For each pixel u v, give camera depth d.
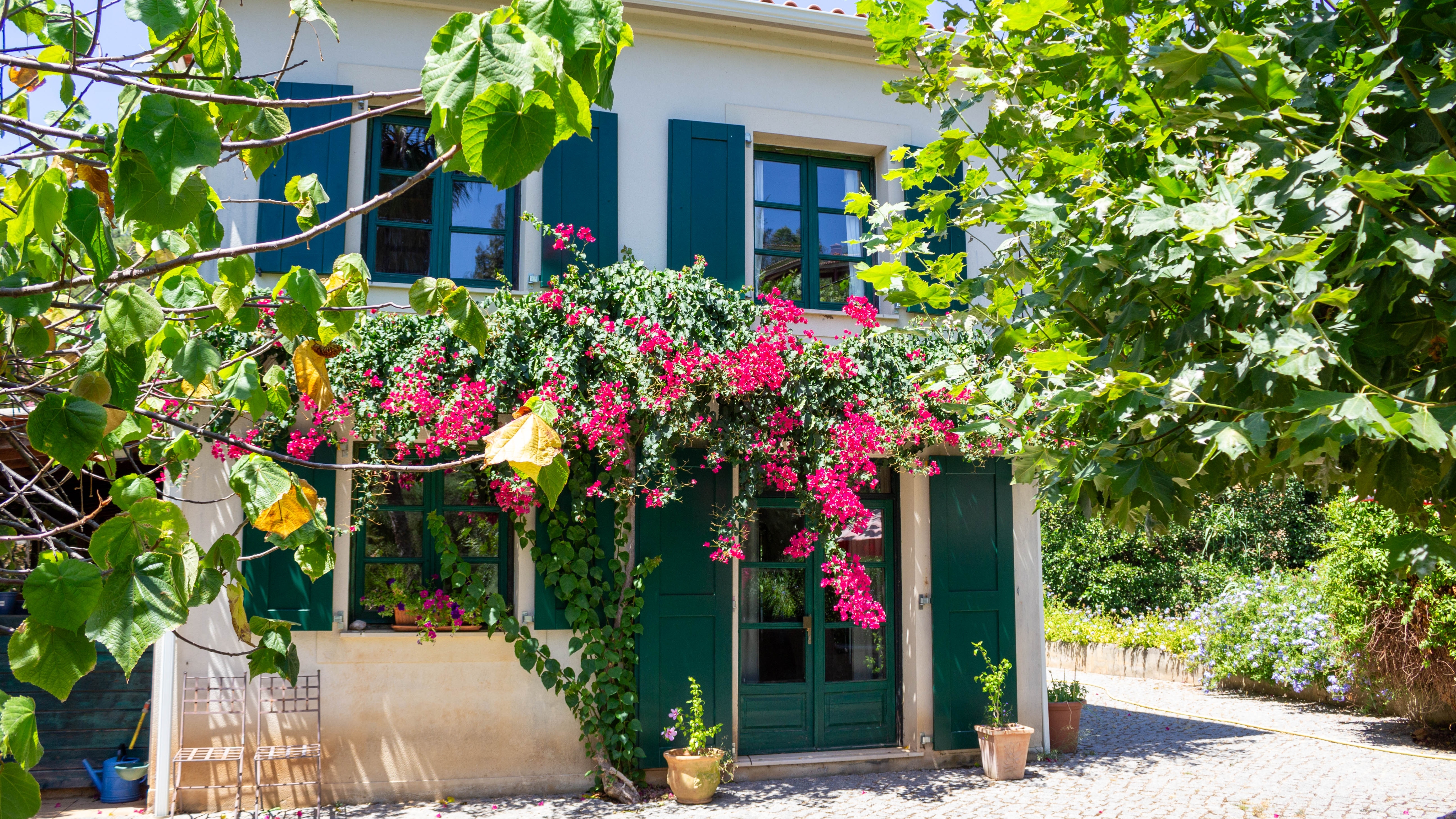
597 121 7.40
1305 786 7.11
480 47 1.45
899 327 7.76
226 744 6.37
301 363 2.46
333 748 6.52
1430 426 2.01
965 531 7.84
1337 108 2.72
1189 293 2.88
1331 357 2.29
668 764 6.86
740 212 7.57
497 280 7.25
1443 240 2.22
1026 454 3.41
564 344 6.62
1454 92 2.41
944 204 3.95
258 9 6.93
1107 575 15.78
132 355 1.78
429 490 7.00
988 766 7.30
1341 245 2.52
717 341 6.88
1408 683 8.91
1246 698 11.52
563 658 6.97
